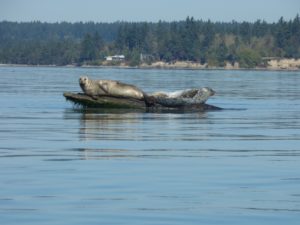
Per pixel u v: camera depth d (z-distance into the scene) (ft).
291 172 168.14
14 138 230.68
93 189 146.92
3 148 204.33
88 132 249.96
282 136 246.06
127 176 160.76
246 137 241.96
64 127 267.39
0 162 177.99
